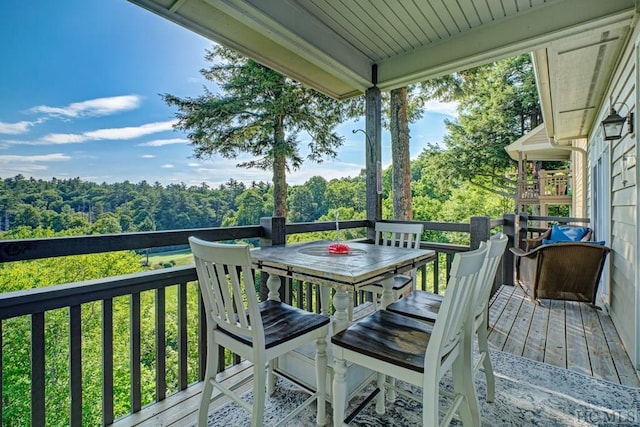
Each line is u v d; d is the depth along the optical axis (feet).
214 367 5.35
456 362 5.03
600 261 11.28
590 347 8.59
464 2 8.96
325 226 10.21
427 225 10.95
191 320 22.40
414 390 6.69
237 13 7.97
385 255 6.59
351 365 5.89
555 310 11.50
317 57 10.30
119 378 21.44
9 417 17.60
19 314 4.41
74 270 27.58
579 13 8.52
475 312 5.04
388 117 34.99
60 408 19.79
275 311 6.10
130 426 5.51
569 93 13.43
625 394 6.48
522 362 7.79
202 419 5.30
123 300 22.98
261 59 11.30
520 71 46.93
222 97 34.37
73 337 4.98
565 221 18.35
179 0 7.93
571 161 33.17
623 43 9.34
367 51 11.59
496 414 5.90
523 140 32.63
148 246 5.94
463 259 3.87
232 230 7.63
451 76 30.66
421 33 10.49
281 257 6.39
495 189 51.39
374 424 5.65
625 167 9.23
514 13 9.44
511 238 14.24
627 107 9.19
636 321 7.60
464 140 52.08
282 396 6.49
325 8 9.25
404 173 25.95
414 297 6.93
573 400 6.30
